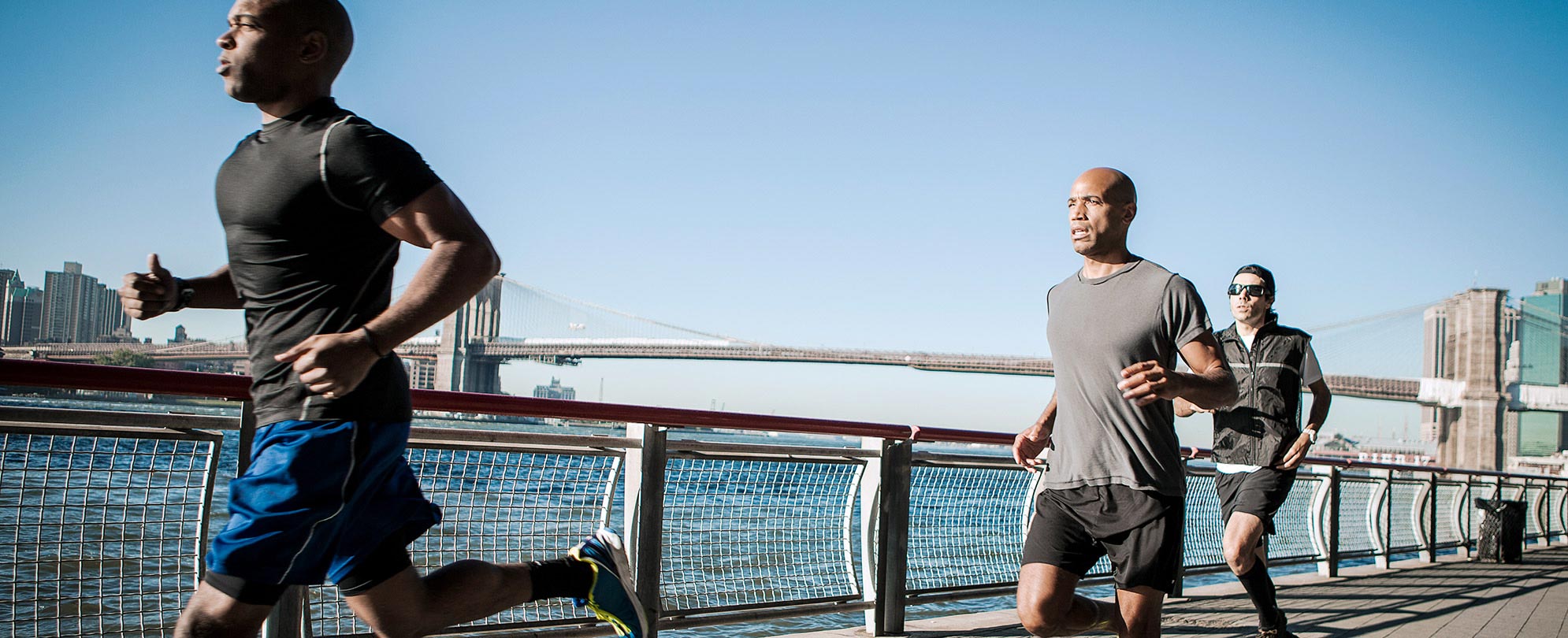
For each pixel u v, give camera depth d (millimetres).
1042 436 2602
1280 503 3570
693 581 2996
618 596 2123
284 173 1441
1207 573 5191
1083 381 2270
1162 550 2178
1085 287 2328
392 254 1543
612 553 2156
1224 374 2115
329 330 1465
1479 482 8484
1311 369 3617
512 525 2531
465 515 2439
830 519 3482
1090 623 2309
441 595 1821
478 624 2533
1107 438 2225
